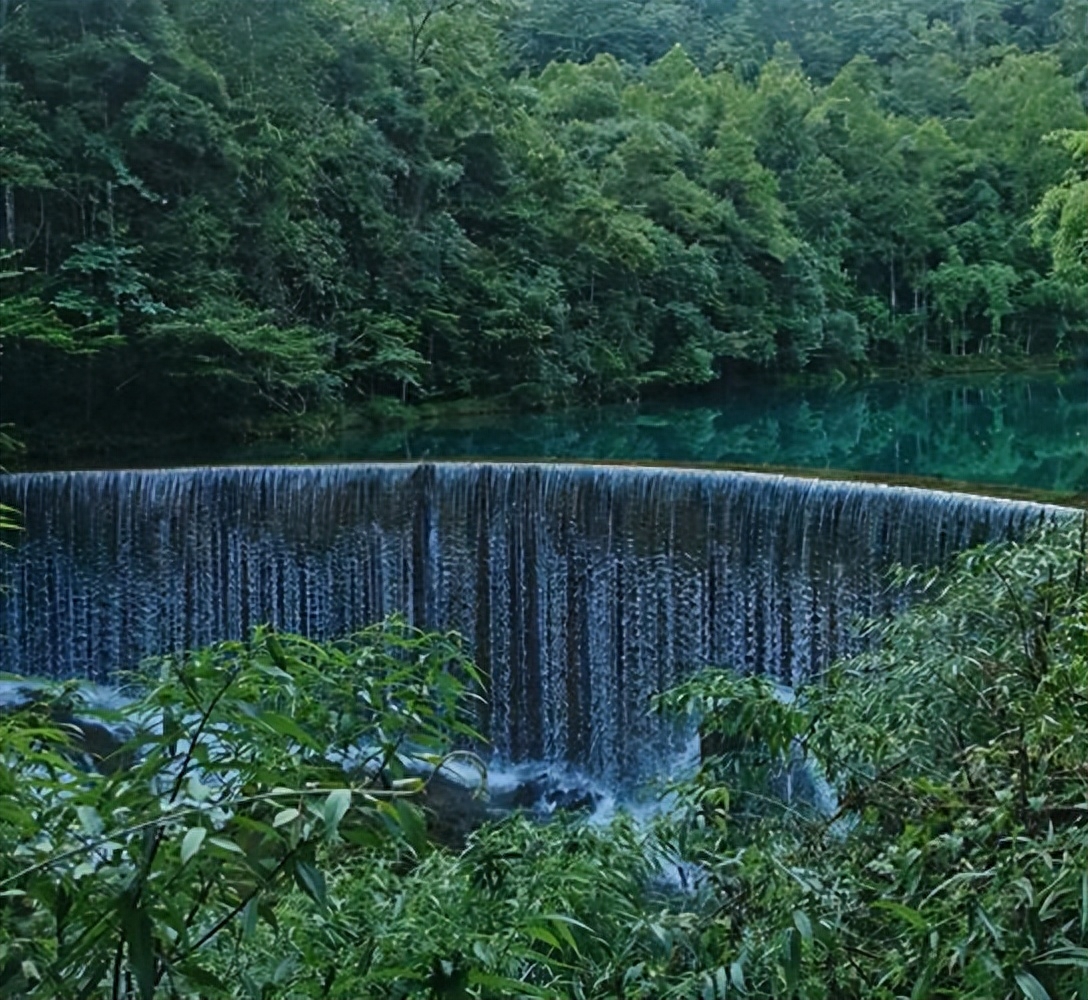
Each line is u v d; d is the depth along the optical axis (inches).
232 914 71.5
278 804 68.1
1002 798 108.0
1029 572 164.1
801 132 1603.1
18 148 721.6
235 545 542.3
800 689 158.4
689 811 137.0
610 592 509.0
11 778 71.0
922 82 2074.3
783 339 1359.5
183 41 828.0
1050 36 2388.0
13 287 724.0
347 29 1035.9
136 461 685.3
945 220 1641.2
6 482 534.6
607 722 510.6
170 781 84.6
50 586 542.0
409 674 89.9
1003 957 93.4
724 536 478.3
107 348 743.7
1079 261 905.5
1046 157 1648.6
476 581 535.5
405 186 1019.9
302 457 716.0
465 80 1098.1
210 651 80.5
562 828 155.0
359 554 542.3
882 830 140.9
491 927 118.1
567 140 1296.8
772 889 110.6
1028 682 146.2
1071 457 770.8
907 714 149.9
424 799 385.4
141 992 60.6
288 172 869.8
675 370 1190.3
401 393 961.5
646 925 117.7
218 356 773.3
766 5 2464.3
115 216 770.8
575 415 1034.7
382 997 85.3
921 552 418.9
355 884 129.7
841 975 109.0
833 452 807.7
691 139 1443.2
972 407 1120.2
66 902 65.7
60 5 776.3
